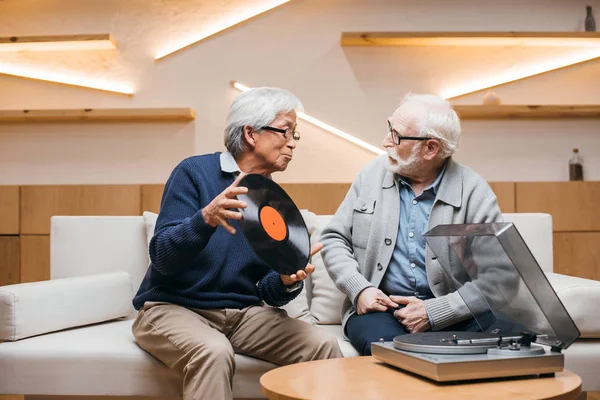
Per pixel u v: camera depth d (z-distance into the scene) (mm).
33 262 3736
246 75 3977
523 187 3654
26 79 4043
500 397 1200
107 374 1888
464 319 1901
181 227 1703
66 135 4012
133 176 3988
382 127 3938
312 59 3961
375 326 1876
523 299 1325
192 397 1636
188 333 1728
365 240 2135
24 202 3752
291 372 1440
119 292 2367
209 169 1962
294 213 1776
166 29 4016
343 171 3951
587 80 3945
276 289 1901
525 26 3943
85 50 4031
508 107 3795
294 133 2039
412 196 2127
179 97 3998
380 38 3816
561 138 3920
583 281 2018
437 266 2016
